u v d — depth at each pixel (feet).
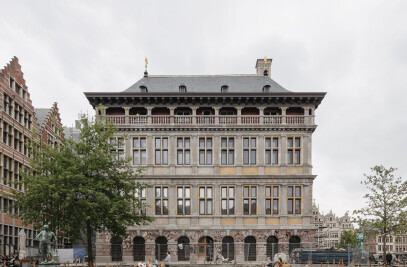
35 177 103.71
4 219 132.05
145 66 163.32
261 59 167.94
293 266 120.47
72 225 104.37
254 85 157.79
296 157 144.66
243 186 143.02
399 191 118.21
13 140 141.59
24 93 155.43
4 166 135.44
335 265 120.98
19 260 105.91
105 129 117.80
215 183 142.92
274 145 145.28
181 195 143.02
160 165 143.84
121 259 138.21
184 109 148.56
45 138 171.73
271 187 142.31
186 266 120.57
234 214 141.28
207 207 142.00
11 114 140.46
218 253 137.90
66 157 107.65
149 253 138.31
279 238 139.33
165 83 159.12
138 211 139.74
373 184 119.96
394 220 116.47
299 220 140.77
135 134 144.97
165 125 144.36
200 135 145.48
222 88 152.76
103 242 138.51
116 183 111.24
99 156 108.17
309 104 146.61
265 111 148.56
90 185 104.63
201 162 145.28
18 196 104.32
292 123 144.97
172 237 139.85
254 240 141.28
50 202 104.22
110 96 143.84
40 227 108.78
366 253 126.93
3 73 133.69
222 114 148.97
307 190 141.79
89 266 104.47
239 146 144.46
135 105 146.51
